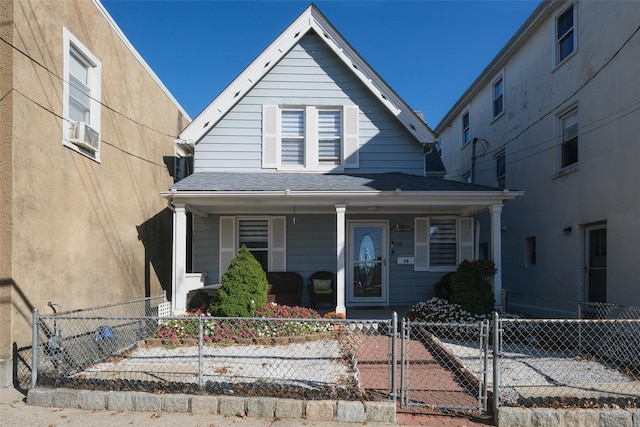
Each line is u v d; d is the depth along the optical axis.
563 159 9.87
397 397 4.55
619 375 5.36
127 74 8.61
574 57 9.25
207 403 4.28
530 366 5.72
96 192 7.25
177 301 7.91
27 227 5.42
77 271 6.60
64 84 6.27
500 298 8.12
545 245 10.40
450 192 8.00
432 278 10.20
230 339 6.77
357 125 10.10
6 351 5.06
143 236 9.36
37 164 5.64
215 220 10.03
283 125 10.20
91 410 4.37
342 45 9.88
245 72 9.81
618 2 7.86
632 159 7.48
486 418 4.16
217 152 9.93
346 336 7.16
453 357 5.78
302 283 9.73
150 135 9.88
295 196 7.97
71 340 6.19
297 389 4.45
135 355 6.09
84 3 6.91
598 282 8.63
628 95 7.60
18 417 4.18
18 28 5.30
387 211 9.88
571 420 3.97
